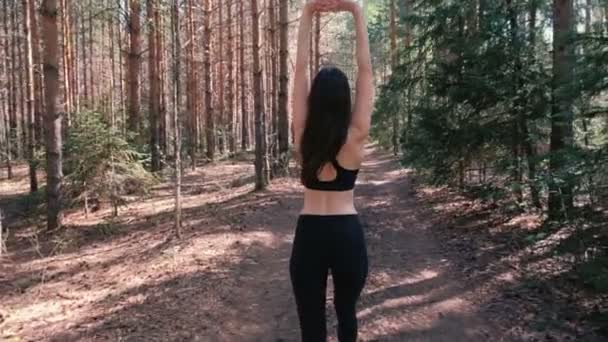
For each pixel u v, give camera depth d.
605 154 6.04
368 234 10.06
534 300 6.21
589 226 6.51
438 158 11.15
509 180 10.13
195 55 26.89
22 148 29.75
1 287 6.87
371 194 15.12
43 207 12.91
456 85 10.58
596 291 5.93
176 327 5.30
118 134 11.80
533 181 7.59
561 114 6.71
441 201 12.98
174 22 8.92
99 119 11.77
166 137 21.06
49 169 10.55
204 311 5.74
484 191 10.36
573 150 6.33
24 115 31.77
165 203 13.04
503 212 10.23
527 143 9.90
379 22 33.56
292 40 28.75
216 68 33.91
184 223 10.20
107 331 5.19
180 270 7.16
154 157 17.38
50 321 5.54
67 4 24.17
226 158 26.28
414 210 12.35
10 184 20.23
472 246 8.70
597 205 6.57
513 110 9.83
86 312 5.77
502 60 9.79
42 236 10.21
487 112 10.45
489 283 6.88
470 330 5.50
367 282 7.08
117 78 39.47
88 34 40.28
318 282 2.72
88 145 11.34
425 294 6.59
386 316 5.90
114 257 8.26
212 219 10.52
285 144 17.08
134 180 12.95
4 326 5.41
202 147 29.23
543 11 10.12
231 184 16.03
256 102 14.08
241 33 28.64
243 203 12.38
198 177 18.42
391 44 26.42
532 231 8.74
